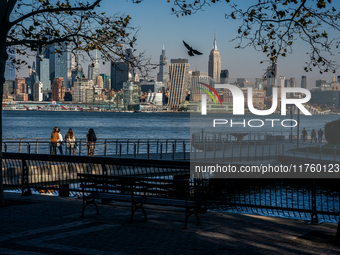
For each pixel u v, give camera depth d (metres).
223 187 11.93
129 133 96.62
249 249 6.52
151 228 8.00
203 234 7.50
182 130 113.69
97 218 8.90
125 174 16.30
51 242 6.89
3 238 7.13
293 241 7.02
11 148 41.59
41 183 16.11
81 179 9.21
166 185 8.27
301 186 18.02
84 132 94.38
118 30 12.01
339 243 6.88
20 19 10.62
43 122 152.75
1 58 10.43
